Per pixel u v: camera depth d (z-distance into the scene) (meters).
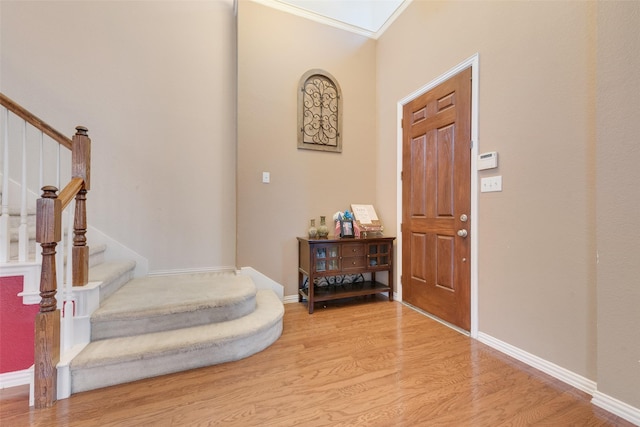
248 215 2.61
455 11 2.13
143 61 2.57
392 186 2.90
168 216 2.65
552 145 1.51
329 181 2.95
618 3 1.21
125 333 1.63
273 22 2.70
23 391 1.37
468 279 2.02
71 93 2.37
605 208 1.25
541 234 1.56
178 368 1.55
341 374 1.53
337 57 2.98
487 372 1.55
